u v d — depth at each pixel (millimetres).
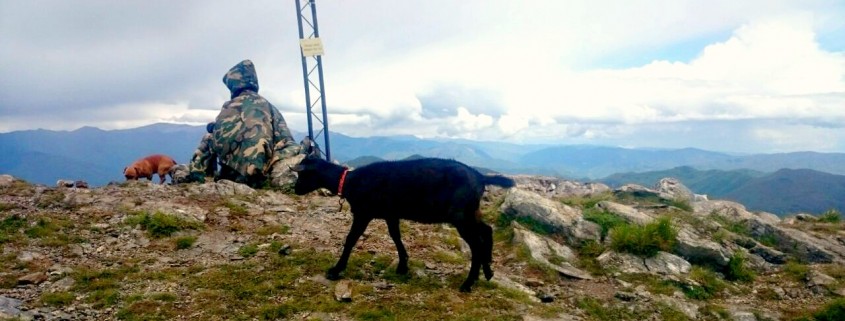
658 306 3143
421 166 2963
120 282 2906
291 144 5156
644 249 3705
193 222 3730
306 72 5707
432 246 3668
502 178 3084
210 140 5160
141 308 2562
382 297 2824
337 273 3059
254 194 4520
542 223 4051
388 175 2988
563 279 3441
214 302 2670
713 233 4152
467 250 3711
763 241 4164
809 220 4902
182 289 2840
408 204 2977
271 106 5254
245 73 5363
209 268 3164
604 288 3361
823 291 3424
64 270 3014
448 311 2691
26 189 4234
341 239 3674
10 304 2484
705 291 3402
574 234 3945
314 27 5715
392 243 3668
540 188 5465
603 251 3783
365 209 3059
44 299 2605
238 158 4852
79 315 2492
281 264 3219
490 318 2629
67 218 3709
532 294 3164
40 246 3338
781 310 3238
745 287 3521
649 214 4410
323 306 2645
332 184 3184
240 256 3340
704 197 5191
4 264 3064
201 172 5102
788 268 3740
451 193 2895
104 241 3455
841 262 3871
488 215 4316
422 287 3014
